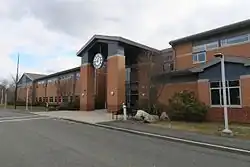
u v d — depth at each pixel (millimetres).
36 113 31234
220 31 22531
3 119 23531
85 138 12453
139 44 30547
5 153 8797
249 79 17344
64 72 46688
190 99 19719
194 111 18797
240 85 17844
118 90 28500
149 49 31266
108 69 30047
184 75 22047
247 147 9836
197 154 9102
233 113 18078
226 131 12812
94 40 31938
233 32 21938
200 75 20422
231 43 22016
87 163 7465
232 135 12602
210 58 23453
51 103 49844
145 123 18656
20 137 12523
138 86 29391
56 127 17188
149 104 24328
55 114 28672
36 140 11641
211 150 9883
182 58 26000
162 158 8359
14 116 27047
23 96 65938
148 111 22984
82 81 34656
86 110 33469
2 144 10555
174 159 8250
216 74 19281
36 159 7930
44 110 37750
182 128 15602
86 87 33781
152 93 24672
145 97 25938
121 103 28469
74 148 9805
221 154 9156
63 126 17891
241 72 17859
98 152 9117
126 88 32844
